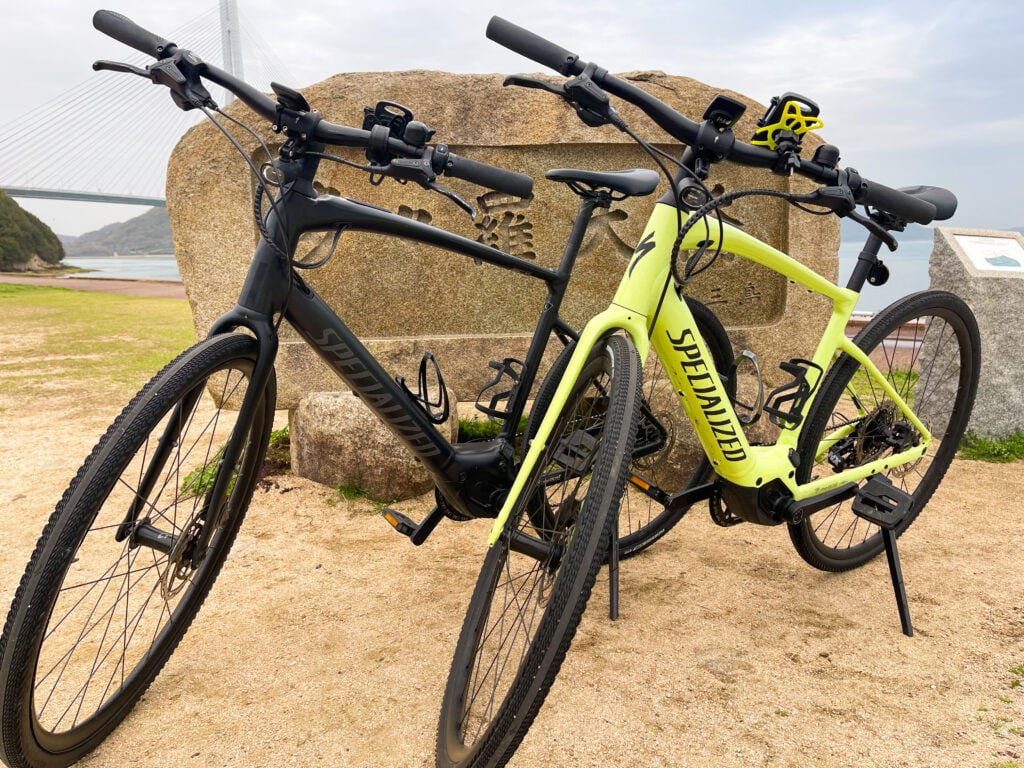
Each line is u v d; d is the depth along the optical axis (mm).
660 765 1398
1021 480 2980
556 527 1551
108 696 1570
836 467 2002
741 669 1710
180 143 2781
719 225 1544
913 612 1962
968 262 3301
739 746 1448
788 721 1521
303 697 1620
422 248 3039
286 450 3344
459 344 3092
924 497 2225
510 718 1102
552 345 3162
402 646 1826
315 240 2945
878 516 1892
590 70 1369
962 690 1614
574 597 1084
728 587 2121
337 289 3002
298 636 1872
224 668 1729
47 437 3807
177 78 1308
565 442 1442
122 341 7422
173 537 1486
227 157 2777
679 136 1457
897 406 2049
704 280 3195
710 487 1859
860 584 2137
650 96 1412
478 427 3348
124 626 1911
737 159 1479
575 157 3061
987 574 2166
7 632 1158
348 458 2848
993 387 3309
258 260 1460
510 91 2963
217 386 1766
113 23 1358
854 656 1758
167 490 2602
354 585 2156
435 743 1472
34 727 1273
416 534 1901
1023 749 1414
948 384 3309
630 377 1261
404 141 1440
